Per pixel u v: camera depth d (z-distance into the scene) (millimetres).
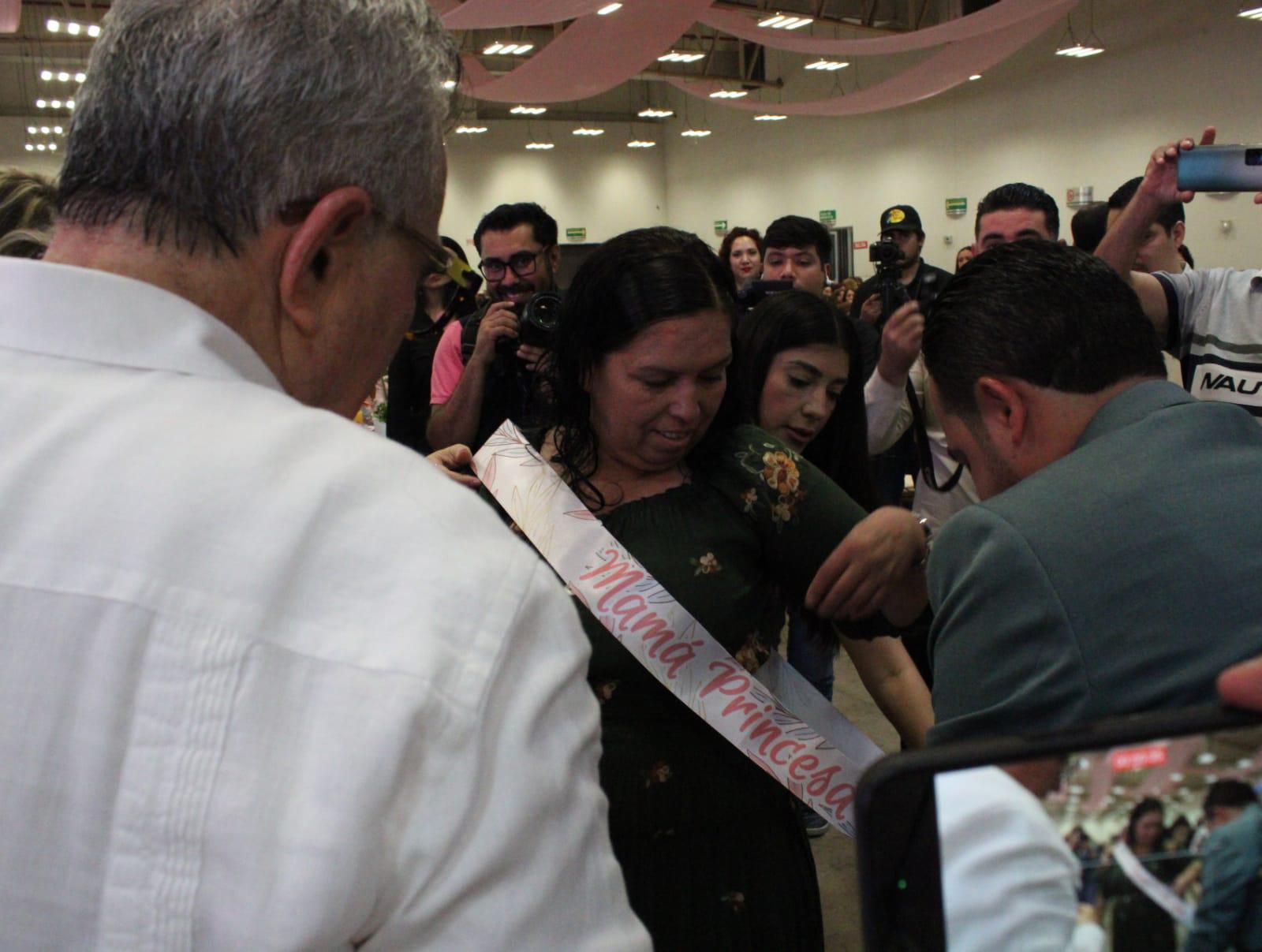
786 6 10797
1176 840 387
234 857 439
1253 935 389
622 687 1092
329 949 438
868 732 3168
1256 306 1797
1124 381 874
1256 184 1561
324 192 560
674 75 13289
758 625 1132
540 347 1909
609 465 1154
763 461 1129
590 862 508
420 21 613
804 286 3701
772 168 15039
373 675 458
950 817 379
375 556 488
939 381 958
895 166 12883
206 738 450
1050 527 767
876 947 376
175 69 531
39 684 457
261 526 480
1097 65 10180
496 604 495
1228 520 737
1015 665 766
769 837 1107
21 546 473
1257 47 8688
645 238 1085
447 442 2174
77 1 10672
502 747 478
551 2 5578
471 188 16484
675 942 1070
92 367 528
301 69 539
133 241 551
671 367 1042
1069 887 385
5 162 14164
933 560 866
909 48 7582
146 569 466
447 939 455
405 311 641
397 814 453
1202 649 701
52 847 452
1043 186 10977
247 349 555
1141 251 2424
